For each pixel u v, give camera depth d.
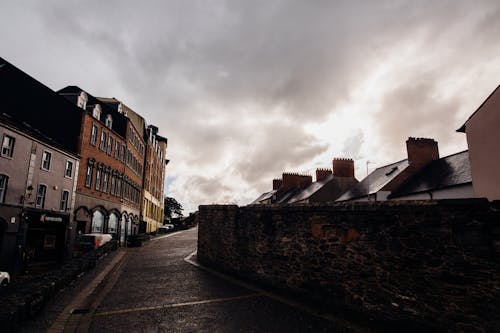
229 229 12.97
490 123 10.89
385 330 6.09
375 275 6.80
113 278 11.94
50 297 8.04
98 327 6.47
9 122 17.19
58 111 25.12
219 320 6.86
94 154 26.91
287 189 53.06
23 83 25.23
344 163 39.41
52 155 21.08
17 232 17.88
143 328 6.41
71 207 23.17
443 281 5.62
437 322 5.63
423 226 6.04
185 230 56.16
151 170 49.03
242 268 11.66
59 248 22.12
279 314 7.21
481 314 5.08
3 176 17.16
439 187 19.47
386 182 25.33
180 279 11.52
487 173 11.01
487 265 5.09
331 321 6.66
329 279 7.88
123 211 33.56
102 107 32.78
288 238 9.38
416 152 25.64
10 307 5.96
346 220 7.61
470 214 5.39
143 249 24.56
